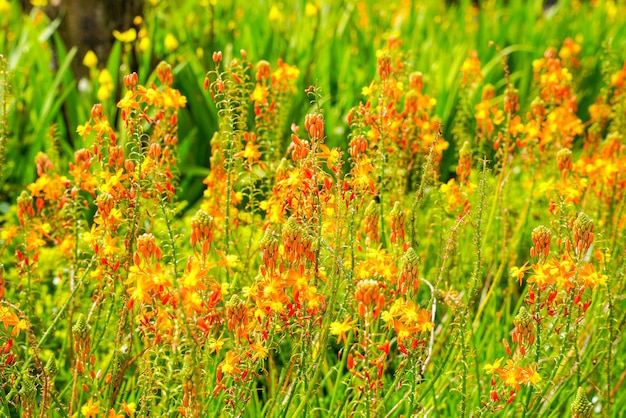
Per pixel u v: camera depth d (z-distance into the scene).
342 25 6.79
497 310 4.32
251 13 7.00
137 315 2.82
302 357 2.72
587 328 3.45
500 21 8.38
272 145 4.04
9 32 7.32
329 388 3.49
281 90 3.93
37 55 5.99
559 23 8.30
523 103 6.86
